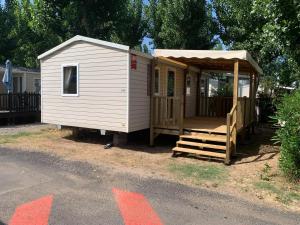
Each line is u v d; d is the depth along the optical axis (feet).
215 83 80.18
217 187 20.21
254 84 46.01
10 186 19.27
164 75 37.52
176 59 33.99
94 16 80.02
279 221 15.33
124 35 87.10
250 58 31.48
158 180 21.33
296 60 28.66
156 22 84.38
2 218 14.70
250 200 18.03
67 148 31.17
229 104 46.52
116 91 30.78
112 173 22.67
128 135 36.22
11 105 49.67
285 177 22.08
